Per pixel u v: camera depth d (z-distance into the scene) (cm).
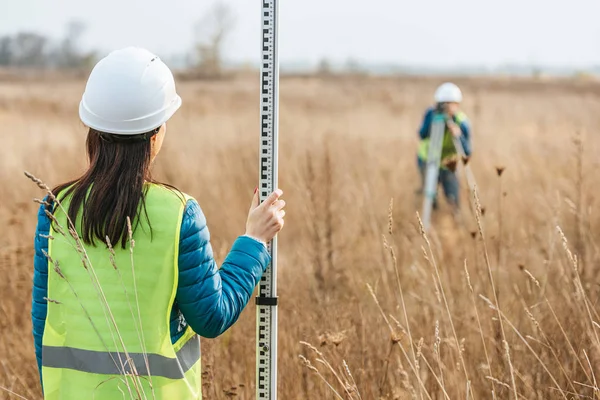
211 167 1120
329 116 3234
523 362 424
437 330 340
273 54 289
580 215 585
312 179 694
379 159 1394
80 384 251
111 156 251
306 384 419
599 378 402
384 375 391
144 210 246
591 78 9450
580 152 805
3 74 8594
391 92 5834
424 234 364
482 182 1144
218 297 250
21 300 545
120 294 247
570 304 452
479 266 554
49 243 254
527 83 8200
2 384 435
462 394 399
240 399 424
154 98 253
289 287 556
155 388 248
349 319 471
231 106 3319
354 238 725
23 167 1116
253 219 273
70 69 9988
